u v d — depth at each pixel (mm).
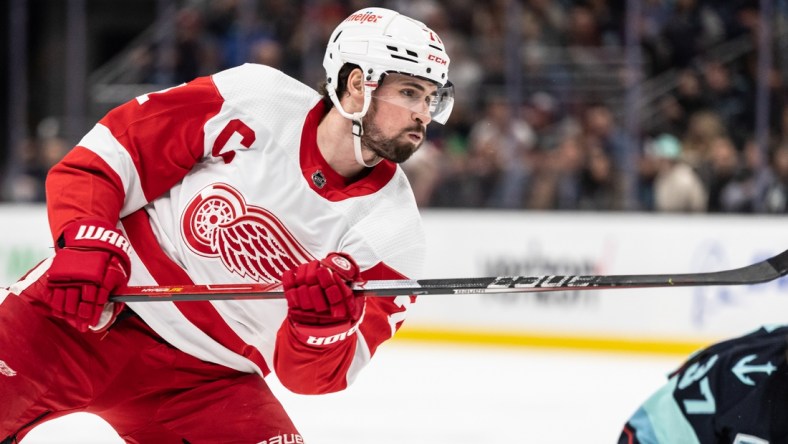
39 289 7809
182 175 8000
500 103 25891
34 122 26953
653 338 22062
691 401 6840
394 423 16359
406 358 21734
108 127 7844
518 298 22922
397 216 7898
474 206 24625
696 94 25203
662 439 6926
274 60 27016
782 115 24719
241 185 7750
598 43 26141
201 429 8188
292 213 7742
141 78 27516
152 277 8047
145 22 28078
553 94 25891
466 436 15664
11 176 26234
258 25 27438
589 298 22406
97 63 27969
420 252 7988
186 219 7891
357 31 7652
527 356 22047
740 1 25531
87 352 7922
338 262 7117
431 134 25953
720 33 25562
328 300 7023
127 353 8008
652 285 6945
